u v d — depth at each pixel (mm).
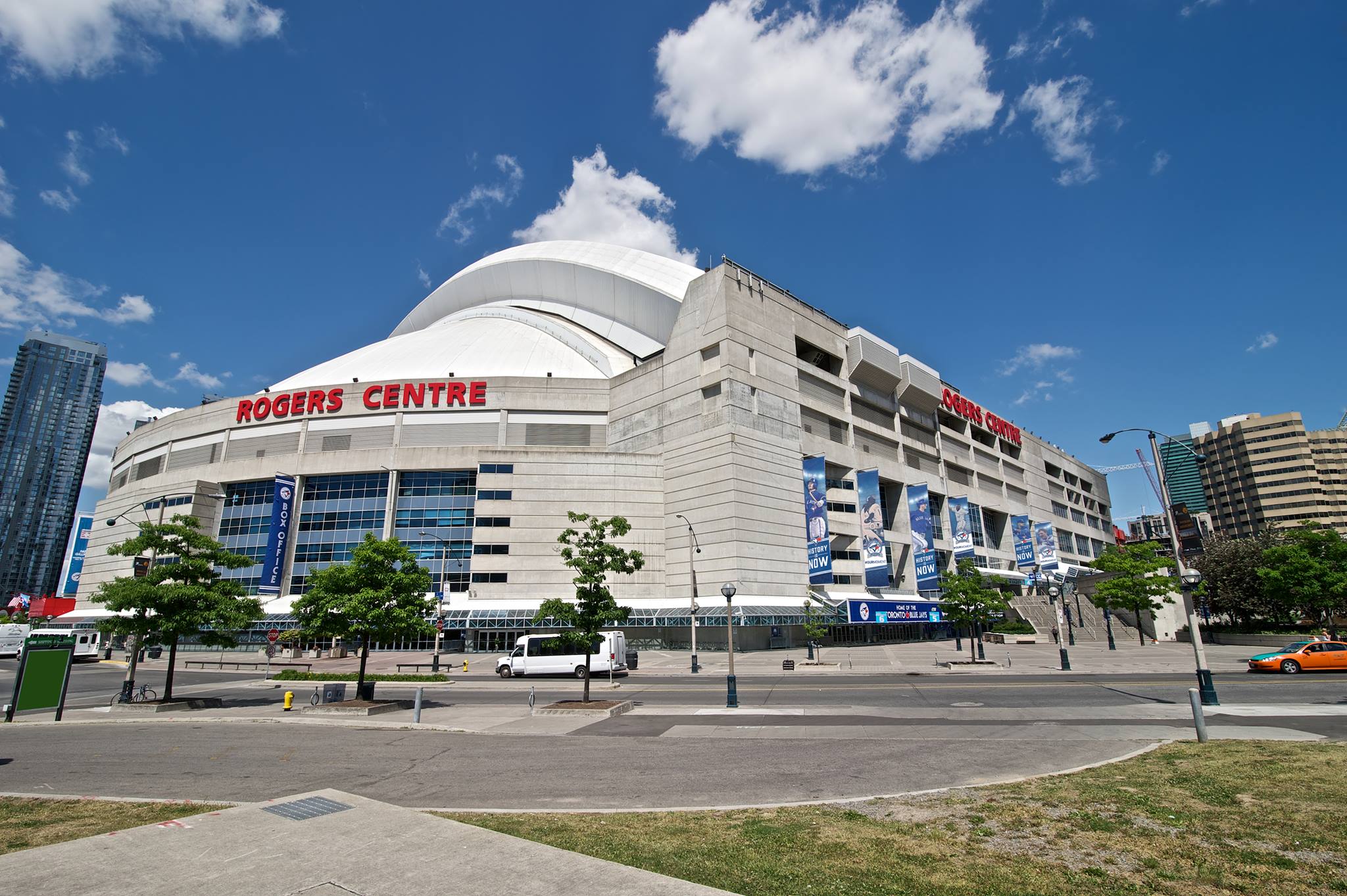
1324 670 31312
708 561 59594
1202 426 184625
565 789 12203
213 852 7977
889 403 81625
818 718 21000
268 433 72000
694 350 64688
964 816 9867
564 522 63062
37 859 7766
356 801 10312
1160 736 16344
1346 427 164000
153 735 18703
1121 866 7820
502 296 107375
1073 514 129375
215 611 26312
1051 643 65812
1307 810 9578
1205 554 73688
